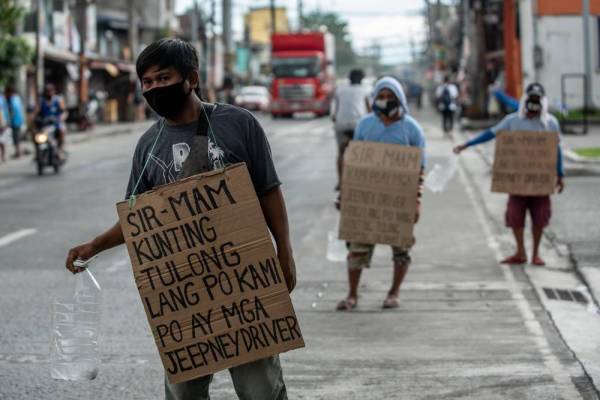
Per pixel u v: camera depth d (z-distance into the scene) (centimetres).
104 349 958
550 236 1612
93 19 6931
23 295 1205
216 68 10188
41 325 1052
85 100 5666
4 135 3341
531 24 4753
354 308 1146
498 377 856
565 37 4734
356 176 1136
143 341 989
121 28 8031
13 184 2586
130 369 891
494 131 1380
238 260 539
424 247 1553
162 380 859
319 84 6825
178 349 542
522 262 1407
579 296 1198
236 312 541
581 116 4381
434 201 2106
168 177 553
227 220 538
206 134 550
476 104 5141
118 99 6819
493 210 1953
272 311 541
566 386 828
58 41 5900
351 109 2031
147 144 561
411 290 1242
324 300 1194
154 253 541
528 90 1374
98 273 1355
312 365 902
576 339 983
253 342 541
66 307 575
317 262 1436
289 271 565
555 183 1370
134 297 1200
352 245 1145
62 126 2933
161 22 8631
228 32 10950
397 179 1128
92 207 2077
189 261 540
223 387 846
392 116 1140
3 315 1098
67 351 573
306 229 1741
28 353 942
